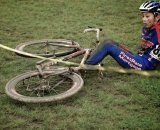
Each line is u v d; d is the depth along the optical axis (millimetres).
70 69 5012
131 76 5320
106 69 5266
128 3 11352
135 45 6996
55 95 4500
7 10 10688
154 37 5109
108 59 6211
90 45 7168
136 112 4297
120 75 5426
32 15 9992
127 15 9727
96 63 5203
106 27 8523
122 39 7414
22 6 11211
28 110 4441
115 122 4070
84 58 5312
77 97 4766
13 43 7418
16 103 4660
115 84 5094
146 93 4754
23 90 5035
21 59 6430
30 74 5074
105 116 4203
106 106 4492
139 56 5273
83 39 7570
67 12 10273
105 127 3953
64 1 11891
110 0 11914
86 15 9852
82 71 5348
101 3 11430
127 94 4824
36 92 4934
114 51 5184
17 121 4164
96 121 4105
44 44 6711
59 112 4344
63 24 8906
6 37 7863
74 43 6105
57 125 4066
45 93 4863
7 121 4215
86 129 3939
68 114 4289
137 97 4629
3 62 6293
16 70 5871
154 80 5090
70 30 8320
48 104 4570
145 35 5242
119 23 8883
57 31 8258
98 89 5008
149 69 5270
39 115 4285
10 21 9312
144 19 5094
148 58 5227
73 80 4879
